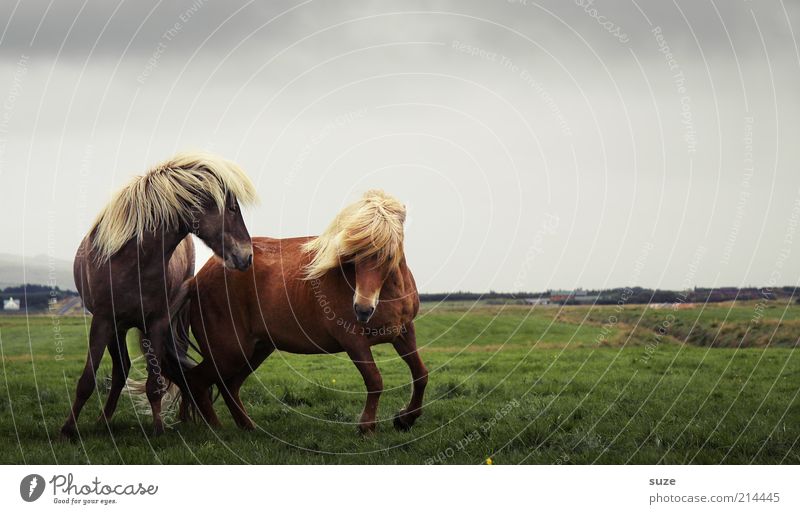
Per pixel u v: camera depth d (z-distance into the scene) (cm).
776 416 941
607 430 884
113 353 882
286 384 1306
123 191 787
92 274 795
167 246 804
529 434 860
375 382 835
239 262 800
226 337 880
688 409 995
